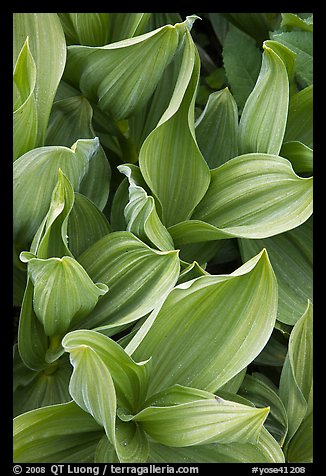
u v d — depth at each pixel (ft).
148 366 4.21
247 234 4.60
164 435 4.19
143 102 4.84
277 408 4.56
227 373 4.28
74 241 4.66
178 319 4.31
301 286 4.88
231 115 4.96
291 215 4.62
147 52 4.65
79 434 4.32
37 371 4.55
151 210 4.40
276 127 4.75
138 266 4.49
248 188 4.72
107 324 4.44
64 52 4.74
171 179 4.75
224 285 4.27
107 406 4.02
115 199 4.81
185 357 4.33
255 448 4.28
